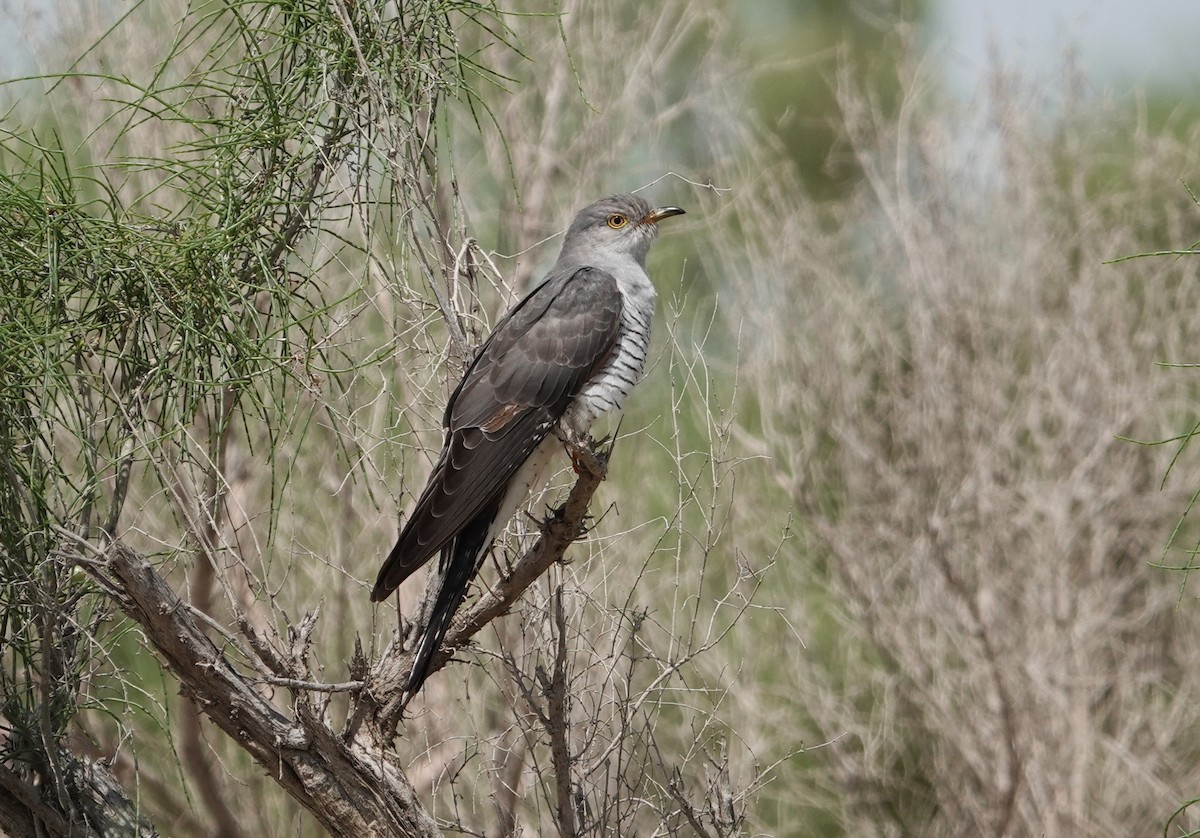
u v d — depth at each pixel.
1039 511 15.98
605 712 9.49
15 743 6.98
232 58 11.43
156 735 13.13
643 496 13.35
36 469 6.78
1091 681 14.60
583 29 14.94
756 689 13.93
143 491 11.95
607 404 8.73
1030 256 16.12
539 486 9.27
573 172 14.92
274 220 7.53
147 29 12.60
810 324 15.74
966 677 15.27
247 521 7.40
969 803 14.94
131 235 6.84
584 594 8.16
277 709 7.16
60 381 6.57
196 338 6.91
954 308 15.78
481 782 10.64
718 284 15.77
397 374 9.73
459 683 11.64
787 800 14.54
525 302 8.88
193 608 6.76
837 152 18.20
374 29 7.42
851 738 15.85
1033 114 16.80
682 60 16.72
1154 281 16.45
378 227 8.42
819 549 15.80
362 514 11.34
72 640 7.11
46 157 6.89
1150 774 14.52
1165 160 17.19
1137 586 16.59
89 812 7.05
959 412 15.67
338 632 12.10
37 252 6.89
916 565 15.27
